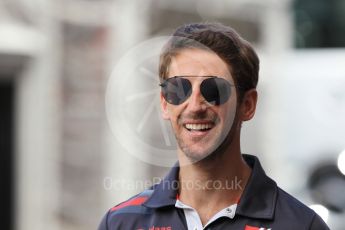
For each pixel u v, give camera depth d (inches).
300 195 891.4
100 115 815.1
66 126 820.0
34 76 803.4
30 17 792.9
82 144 825.5
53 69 810.2
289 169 1042.7
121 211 323.9
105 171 792.9
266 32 1051.9
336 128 1068.5
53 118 812.0
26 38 786.2
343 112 1072.8
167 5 888.9
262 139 1022.4
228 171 311.4
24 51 786.2
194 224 309.7
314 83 1088.2
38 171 808.3
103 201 795.4
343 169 906.1
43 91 805.9
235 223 305.9
